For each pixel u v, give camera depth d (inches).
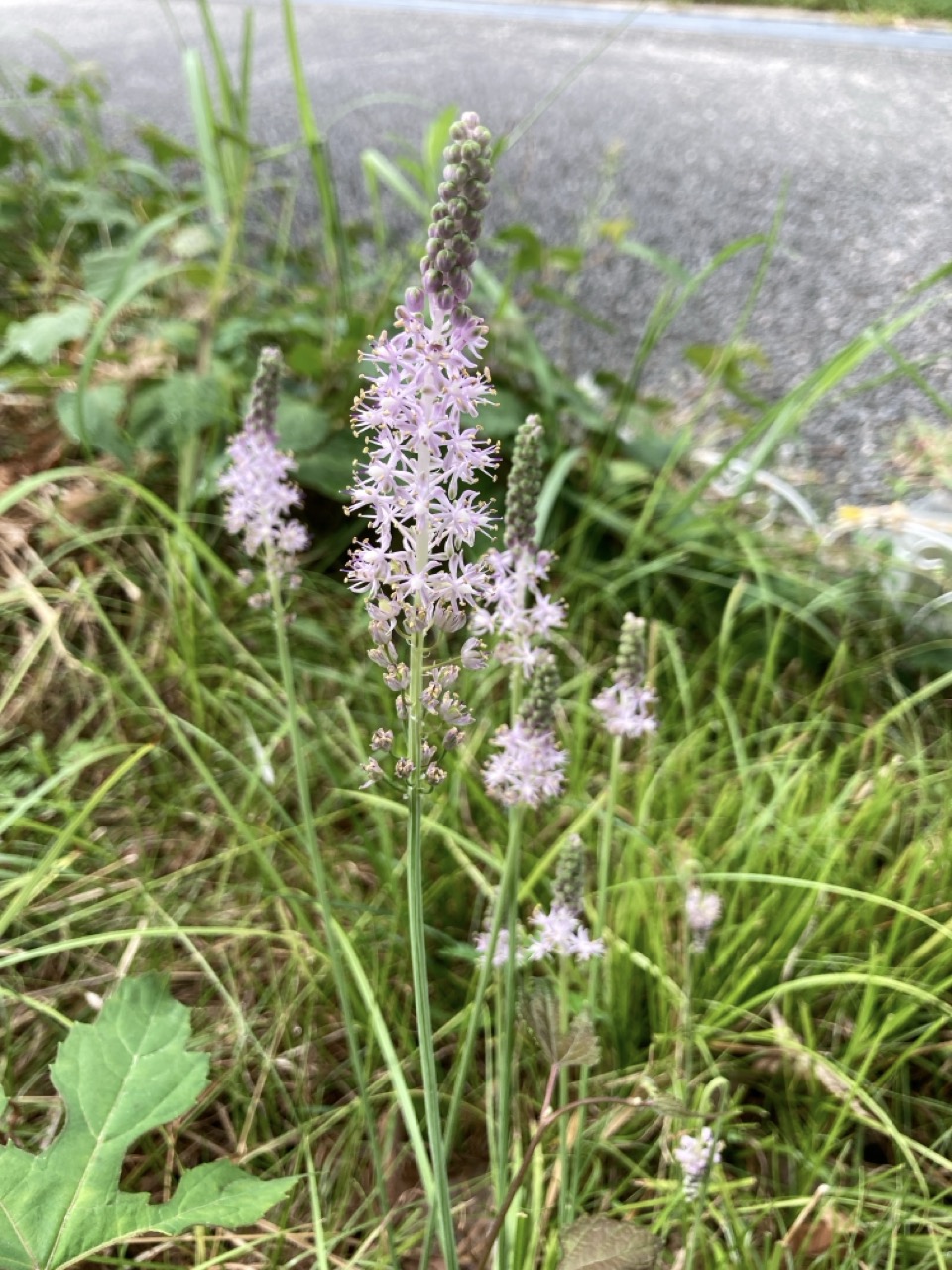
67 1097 9.2
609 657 19.1
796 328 29.0
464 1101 12.6
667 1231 10.9
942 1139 12.1
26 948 13.8
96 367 21.3
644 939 14.0
